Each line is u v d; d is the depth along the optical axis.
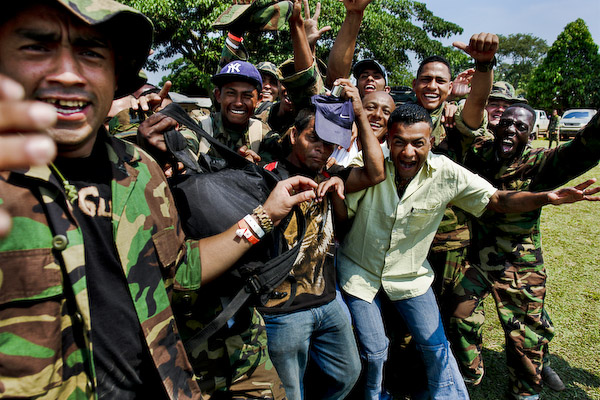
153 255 1.15
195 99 11.17
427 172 2.16
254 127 2.54
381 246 2.24
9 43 0.85
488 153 2.73
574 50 28.31
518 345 2.59
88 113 0.93
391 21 16.33
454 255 2.75
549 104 29.44
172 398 1.16
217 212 1.43
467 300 2.70
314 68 2.23
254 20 1.98
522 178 2.73
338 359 2.08
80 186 1.02
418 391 2.60
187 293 1.41
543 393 2.74
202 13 12.98
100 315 1.04
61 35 0.86
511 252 2.63
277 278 1.46
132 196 1.11
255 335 1.63
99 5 0.88
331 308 2.02
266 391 1.61
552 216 6.77
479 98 2.53
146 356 1.16
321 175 2.15
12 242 0.87
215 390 1.56
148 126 1.37
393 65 18.69
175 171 1.52
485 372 2.97
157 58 16.77
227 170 1.56
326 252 2.05
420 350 2.28
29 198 0.90
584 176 9.78
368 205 2.24
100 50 0.93
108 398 1.08
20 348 0.88
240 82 2.24
